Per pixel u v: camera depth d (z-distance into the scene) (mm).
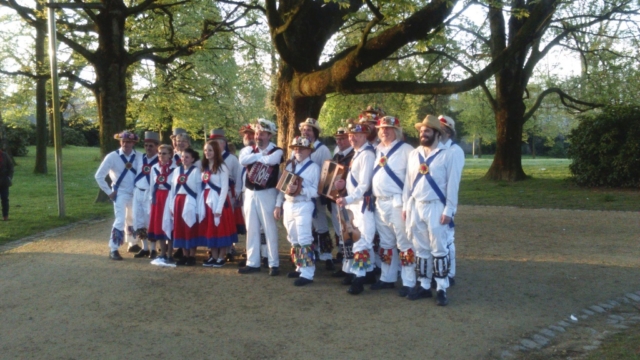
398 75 17719
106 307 5812
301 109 10508
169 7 15047
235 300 6039
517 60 18844
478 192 16234
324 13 10711
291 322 5336
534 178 19859
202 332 5086
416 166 5863
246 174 7160
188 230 7430
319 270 7410
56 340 4918
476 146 52344
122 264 7707
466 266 7445
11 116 21812
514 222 11031
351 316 5496
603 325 5277
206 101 20375
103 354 4613
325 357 4527
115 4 13188
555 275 6957
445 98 27391
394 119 6215
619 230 9938
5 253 8539
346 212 6461
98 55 13602
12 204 13984
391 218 6168
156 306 5836
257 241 7227
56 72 11836
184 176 7484
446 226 5770
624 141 16250
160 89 19125
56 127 11773
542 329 5129
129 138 8008
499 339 4887
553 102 22578
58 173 11836
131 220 8328
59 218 11711
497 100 19516
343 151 7254
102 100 13633
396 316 5484
